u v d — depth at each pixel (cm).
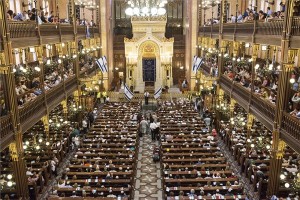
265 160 1969
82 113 2962
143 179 2041
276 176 1656
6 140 1446
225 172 1811
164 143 2277
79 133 2672
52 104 2131
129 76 4191
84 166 1892
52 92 2166
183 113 3084
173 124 2755
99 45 3928
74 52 2791
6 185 1603
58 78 2434
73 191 1645
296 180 1548
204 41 3675
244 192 1770
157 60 4219
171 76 4281
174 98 3944
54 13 3566
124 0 4431
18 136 1562
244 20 2298
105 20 3928
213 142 2302
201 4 3891
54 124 2403
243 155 2053
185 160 1975
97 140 2334
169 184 1738
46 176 1914
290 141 1485
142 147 2605
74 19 2734
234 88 2442
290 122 1508
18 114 1559
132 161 1998
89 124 2981
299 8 1483
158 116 3017
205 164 1909
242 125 2420
